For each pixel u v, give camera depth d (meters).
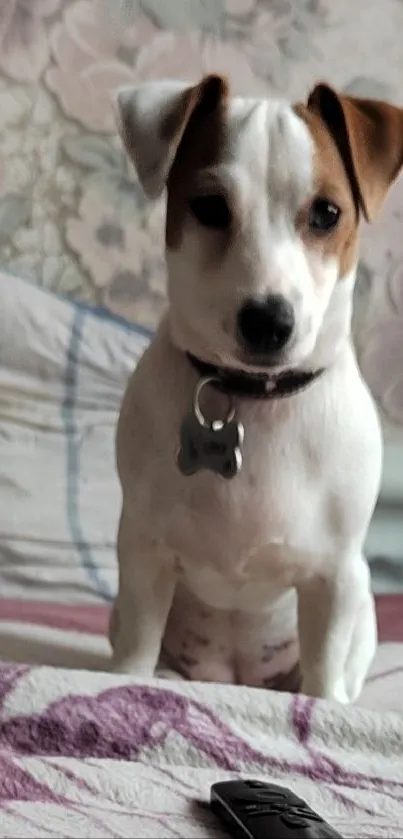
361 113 0.98
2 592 1.47
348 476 1.01
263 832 0.65
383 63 1.76
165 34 1.70
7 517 1.52
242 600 1.12
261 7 1.72
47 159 1.70
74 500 1.55
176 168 0.97
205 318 0.91
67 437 1.59
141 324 1.74
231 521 1.01
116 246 1.73
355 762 0.83
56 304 1.64
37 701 0.83
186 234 0.94
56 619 1.37
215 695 0.87
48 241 1.71
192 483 1.01
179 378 1.01
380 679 1.25
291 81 1.75
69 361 1.62
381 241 1.79
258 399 0.99
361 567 1.07
